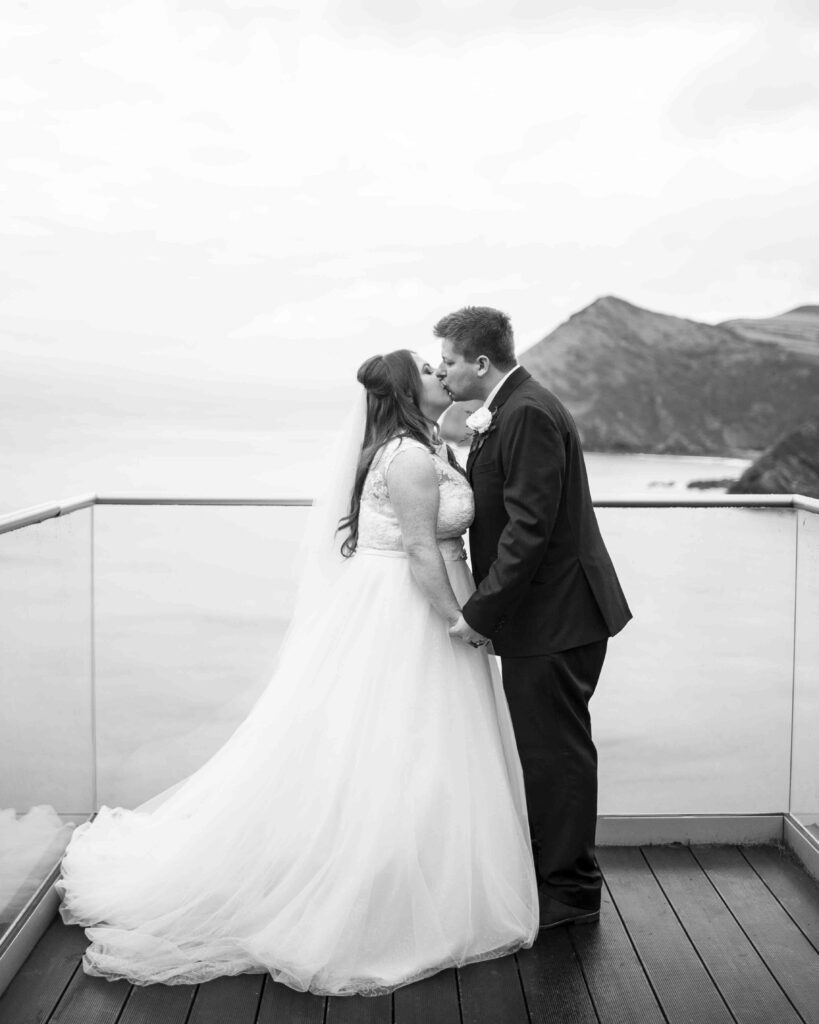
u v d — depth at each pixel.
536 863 2.45
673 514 2.86
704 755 2.92
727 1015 2.08
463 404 3.14
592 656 2.38
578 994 2.16
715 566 2.86
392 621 2.37
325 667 2.40
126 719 3.02
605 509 2.88
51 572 2.54
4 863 2.18
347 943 2.18
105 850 2.56
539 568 2.33
